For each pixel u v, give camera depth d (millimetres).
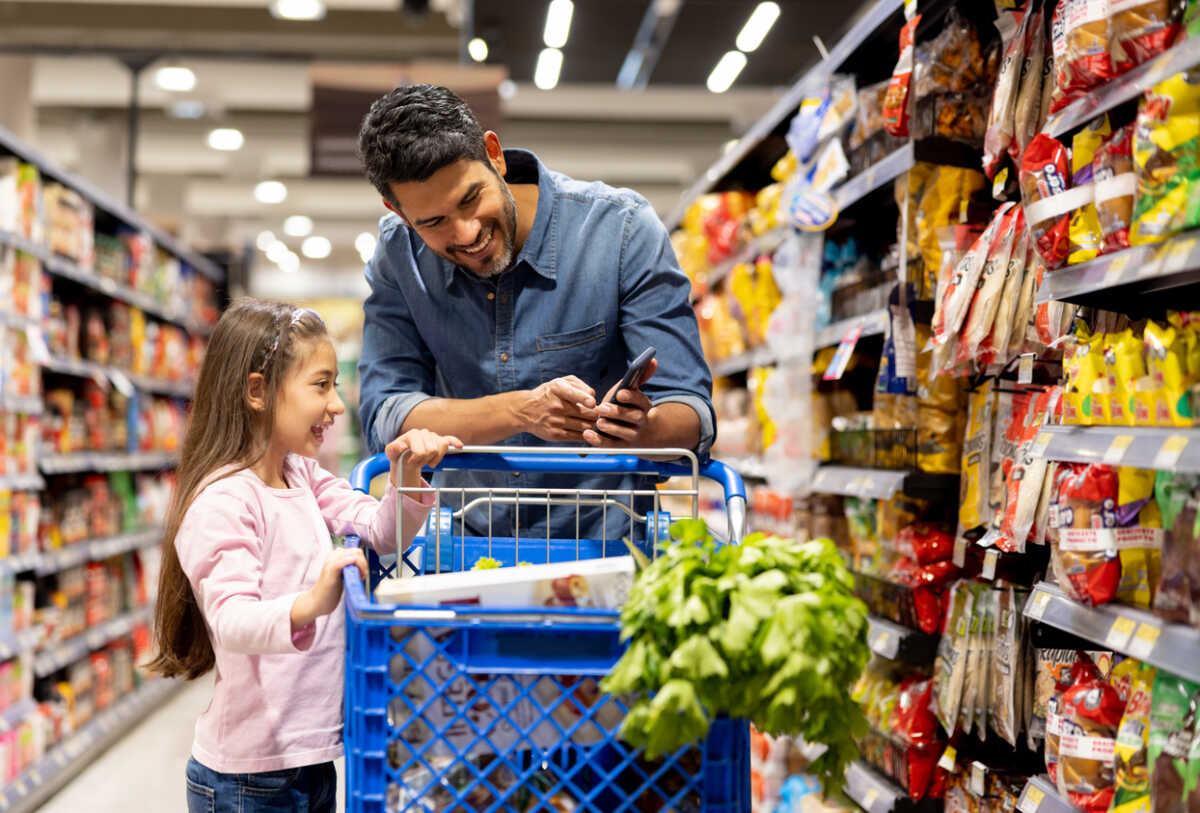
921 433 2822
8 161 4430
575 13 5719
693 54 6367
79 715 5145
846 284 3518
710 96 11062
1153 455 1623
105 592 5738
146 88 10969
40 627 4625
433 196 1842
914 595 2801
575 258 2180
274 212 16031
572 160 13359
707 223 5031
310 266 19969
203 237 15477
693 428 2070
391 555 1983
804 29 5957
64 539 5047
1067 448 1887
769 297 4176
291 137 12719
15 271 4414
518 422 1953
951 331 2400
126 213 6141
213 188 14797
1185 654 1548
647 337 2160
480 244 1921
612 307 2195
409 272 2227
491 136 2035
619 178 14586
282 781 1821
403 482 1906
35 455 4629
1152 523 1816
